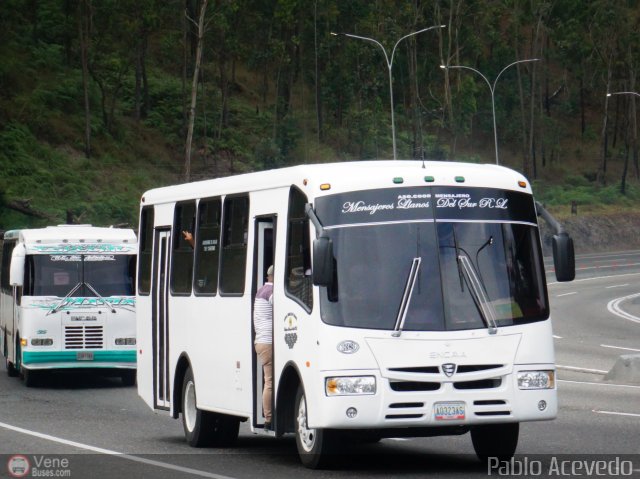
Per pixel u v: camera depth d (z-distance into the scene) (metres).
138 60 96.19
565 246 14.48
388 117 115.81
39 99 88.19
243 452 17.08
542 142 123.44
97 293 30.08
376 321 13.91
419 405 13.80
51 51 97.94
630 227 101.62
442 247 14.30
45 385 30.80
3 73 88.44
